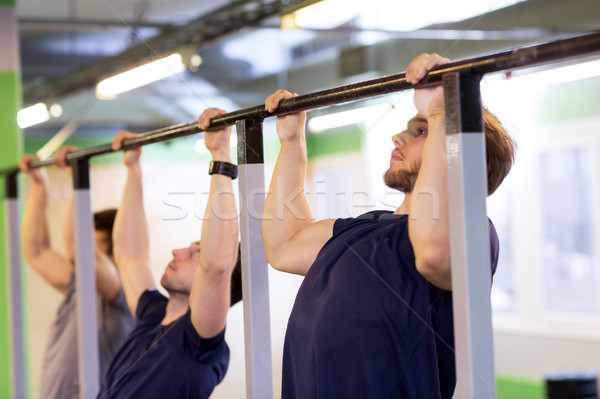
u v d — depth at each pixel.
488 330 1.29
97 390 2.80
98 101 7.17
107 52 6.75
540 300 6.89
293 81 7.83
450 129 1.30
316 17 3.56
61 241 4.12
